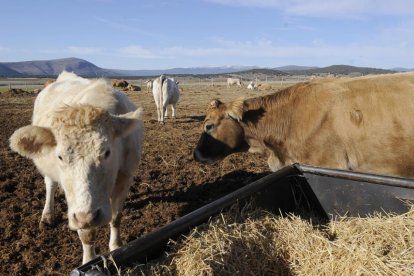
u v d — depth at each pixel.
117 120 3.38
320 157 5.03
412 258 2.77
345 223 3.47
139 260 2.47
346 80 5.16
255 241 3.10
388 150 4.67
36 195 6.05
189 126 13.49
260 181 3.54
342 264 2.88
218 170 7.62
